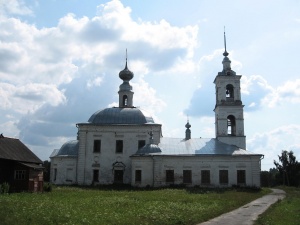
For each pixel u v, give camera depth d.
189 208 23.66
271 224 18.03
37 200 25.62
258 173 50.97
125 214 19.84
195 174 51.41
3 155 34.94
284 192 48.28
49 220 16.64
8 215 17.09
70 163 58.12
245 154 51.38
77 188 47.16
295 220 19.48
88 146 56.75
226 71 59.50
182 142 56.50
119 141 56.78
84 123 57.22
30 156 39.19
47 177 77.12
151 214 20.12
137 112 58.66
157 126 56.44
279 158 86.38
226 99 58.62
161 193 38.22
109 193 37.09
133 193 37.91
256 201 33.28
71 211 20.08
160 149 53.06
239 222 19.36
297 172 83.50
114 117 58.03
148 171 51.59
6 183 32.50
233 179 51.00
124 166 55.56
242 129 57.03
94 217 18.27
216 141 56.53
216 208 24.69
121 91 63.22
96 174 56.00
